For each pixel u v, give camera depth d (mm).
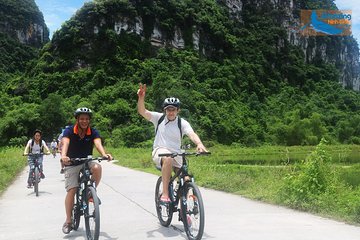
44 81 88562
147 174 16031
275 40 124375
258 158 38188
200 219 4703
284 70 119875
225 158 37062
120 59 90000
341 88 126062
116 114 73688
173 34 101938
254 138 75562
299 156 42000
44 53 94750
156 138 5625
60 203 8586
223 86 94562
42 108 69500
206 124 72625
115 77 87938
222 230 5547
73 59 90688
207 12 113188
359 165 26750
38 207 8109
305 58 136125
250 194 9023
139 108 5598
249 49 116500
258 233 5348
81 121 5324
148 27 99000
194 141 5301
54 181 13461
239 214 6781
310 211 6977
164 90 74375
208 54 107812
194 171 14711
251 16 128750
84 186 5234
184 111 71188
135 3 99000
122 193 9859
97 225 4723
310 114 92625
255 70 110438
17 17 133750
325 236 5160
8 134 67000
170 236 5328
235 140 75250
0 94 89062
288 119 87250
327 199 7188
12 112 71438
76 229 5695
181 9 105625
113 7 95312
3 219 6883
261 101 103000
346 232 5387
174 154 5223
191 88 85875
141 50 95375
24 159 23766
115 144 59812
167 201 5316
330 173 8398
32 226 6250
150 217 6684
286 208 7402
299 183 7965
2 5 130875
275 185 9281
